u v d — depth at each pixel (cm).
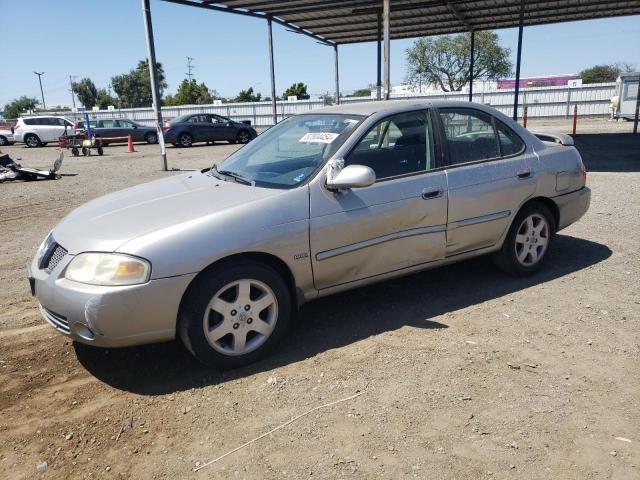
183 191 376
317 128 411
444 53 4903
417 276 493
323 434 270
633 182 973
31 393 319
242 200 342
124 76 8000
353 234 366
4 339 390
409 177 394
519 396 298
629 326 382
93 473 250
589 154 1459
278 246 337
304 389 311
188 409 297
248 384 320
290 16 1759
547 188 469
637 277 477
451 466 245
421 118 415
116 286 297
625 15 1902
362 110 412
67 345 380
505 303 426
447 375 321
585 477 237
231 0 1460
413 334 376
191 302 315
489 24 2020
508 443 260
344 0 1530
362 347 359
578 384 309
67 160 1938
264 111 4047
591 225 663
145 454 262
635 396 296
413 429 272
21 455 264
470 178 420
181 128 2541
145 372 340
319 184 357
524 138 468
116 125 2861
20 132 2897
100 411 299
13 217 838
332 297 449
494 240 448
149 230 315
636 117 2173
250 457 255
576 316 400
